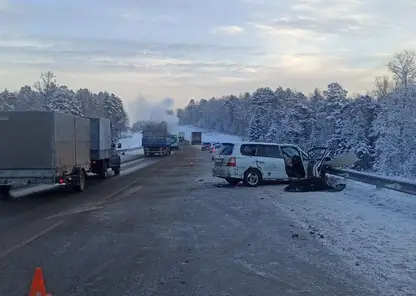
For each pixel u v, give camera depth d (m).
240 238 9.27
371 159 57.59
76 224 10.95
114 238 9.31
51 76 87.06
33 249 8.37
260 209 13.13
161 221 11.30
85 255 7.91
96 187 20.14
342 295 5.82
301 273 6.78
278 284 6.27
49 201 15.39
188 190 18.36
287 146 20.05
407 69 47.97
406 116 43.25
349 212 12.02
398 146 43.94
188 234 9.70
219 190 18.22
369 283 6.30
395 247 8.23
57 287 6.16
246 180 19.42
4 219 11.73
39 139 16.34
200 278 6.55
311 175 18.52
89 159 20.77
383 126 45.16
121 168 33.72
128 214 12.43
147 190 18.62
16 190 19.05
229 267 7.13
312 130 91.12
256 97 134.38
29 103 107.38
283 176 19.77
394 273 6.73
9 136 16.34
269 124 118.50
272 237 9.32
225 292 5.94
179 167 34.47
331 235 9.33
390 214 11.57
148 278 6.56
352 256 7.70
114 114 147.50
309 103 122.06
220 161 19.94
